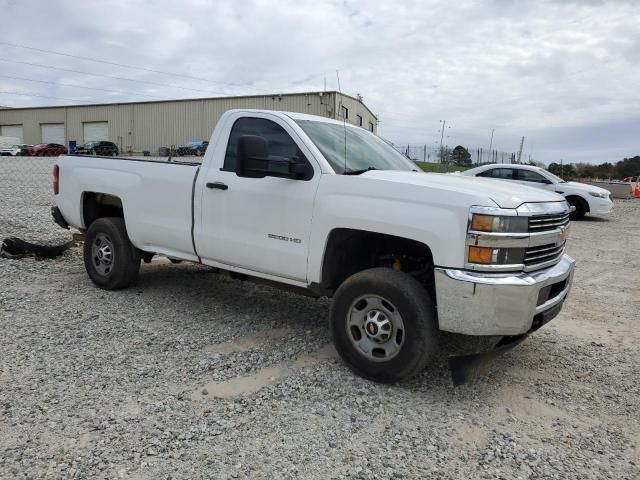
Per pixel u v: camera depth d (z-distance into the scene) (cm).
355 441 311
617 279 787
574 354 471
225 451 295
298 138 434
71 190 624
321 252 406
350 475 279
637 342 509
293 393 367
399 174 411
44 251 750
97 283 600
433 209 354
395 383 386
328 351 448
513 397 380
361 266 439
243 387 374
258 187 443
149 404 343
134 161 560
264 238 441
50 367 392
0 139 4684
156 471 275
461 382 363
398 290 364
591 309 620
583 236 1259
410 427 330
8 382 365
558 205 398
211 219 478
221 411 338
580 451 313
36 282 623
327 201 400
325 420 333
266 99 3922
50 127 5812
